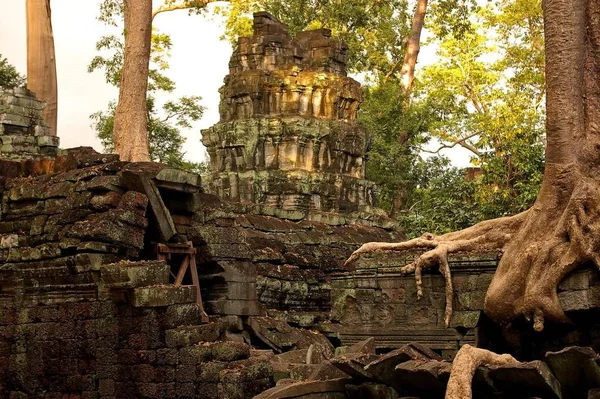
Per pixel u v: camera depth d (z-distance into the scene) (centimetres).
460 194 3127
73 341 1862
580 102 1457
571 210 1375
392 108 4103
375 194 3381
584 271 1348
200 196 2122
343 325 1655
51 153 2728
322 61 3309
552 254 1377
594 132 1450
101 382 1803
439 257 1536
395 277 1609
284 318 2284
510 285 1412
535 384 1133
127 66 2792
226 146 3212
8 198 2058
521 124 3189
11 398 1959
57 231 1930
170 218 1964
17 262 1986
